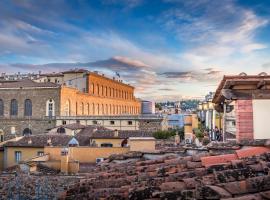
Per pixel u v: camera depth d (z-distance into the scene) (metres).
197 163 9.61
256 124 12.12
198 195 6.51
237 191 6.55
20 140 57.22
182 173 8.48
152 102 195.75
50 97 110.69
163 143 49.28
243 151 9.71
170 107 192.75
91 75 141.88
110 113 154.50
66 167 39.28
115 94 168.38
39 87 111.31
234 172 7.50
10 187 18.62
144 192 7.41
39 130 105.19
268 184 6.60
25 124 106.38
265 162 7.88
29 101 112.12
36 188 18.28
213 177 7.54
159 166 10.62
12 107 113.38
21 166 38.38
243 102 12.25
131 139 39.47
